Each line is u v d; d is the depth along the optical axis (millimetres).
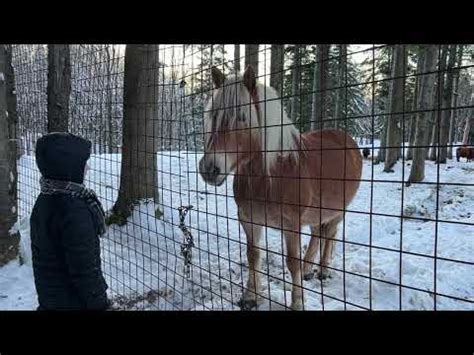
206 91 3176
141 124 5758
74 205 2057
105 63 4086
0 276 4500
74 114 4973
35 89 6570
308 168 3621
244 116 3107
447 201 8758
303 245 5621
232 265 4824
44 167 2092
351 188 4641
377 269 4656
